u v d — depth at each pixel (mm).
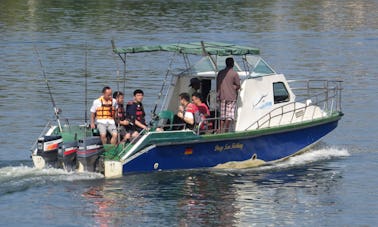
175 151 54469
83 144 52625
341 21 169125
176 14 174500
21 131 69062
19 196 50312
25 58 112688
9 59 111688
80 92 86750
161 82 91938
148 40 131500
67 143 52719
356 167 59156
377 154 62969
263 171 57344
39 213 47938
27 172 53375
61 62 108625
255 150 58031
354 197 52281
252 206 49938
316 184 54812
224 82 56156
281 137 59375
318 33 147000
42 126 71062
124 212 48250
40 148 53219
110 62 108250
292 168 58406
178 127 56375
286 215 48625
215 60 58375
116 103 55188
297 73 100312
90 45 125875
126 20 162500
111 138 55344
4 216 47375
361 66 106938
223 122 56531
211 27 152000
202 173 55656
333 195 52531
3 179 52469
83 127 55781
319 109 62344
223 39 134625
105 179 53156
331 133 69875
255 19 167875
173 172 54906
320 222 47625
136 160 53375
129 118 55438
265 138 58219
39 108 78562
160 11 180250
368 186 54656
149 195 51031
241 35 140875
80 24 155750
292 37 139875
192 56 111000
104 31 144750
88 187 51938
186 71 57969
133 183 52875
